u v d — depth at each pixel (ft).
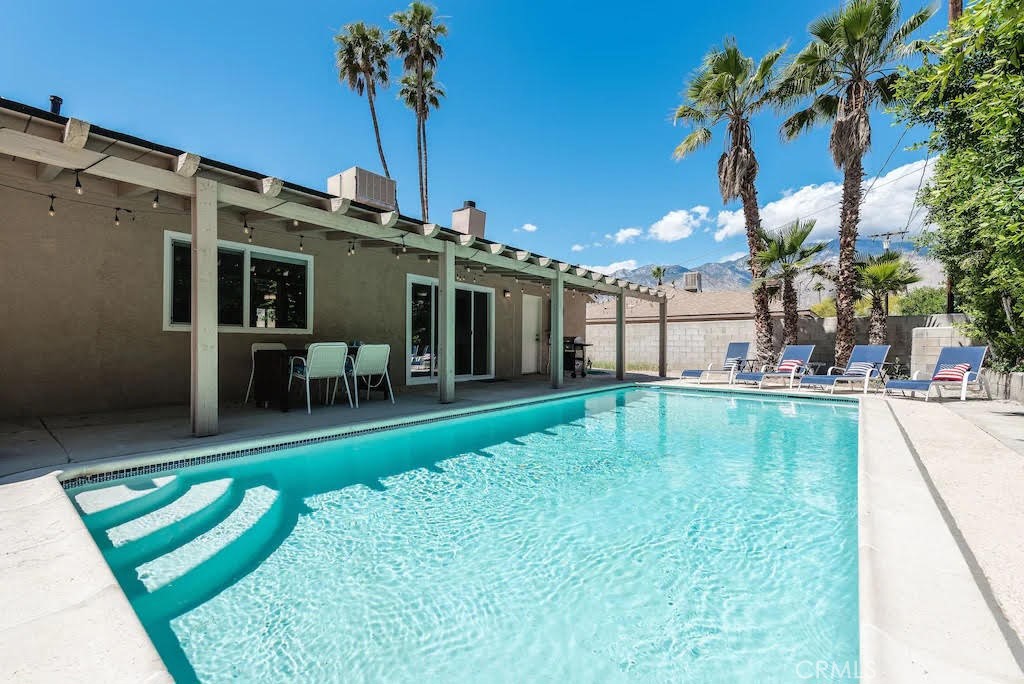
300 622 7.64
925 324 42.55
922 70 19.84
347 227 20.71
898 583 6.79
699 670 6.52
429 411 22.30
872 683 4.80
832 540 10.62
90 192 19.99
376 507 12.53
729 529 11.25
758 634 7.31
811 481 14.84
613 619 7.76
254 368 23.25
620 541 10.61
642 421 24.94
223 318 23.93
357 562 9.60
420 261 34.58
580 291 49.08
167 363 22.20
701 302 70.64
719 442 20.17
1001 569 7.40
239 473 15.01
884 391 32.99
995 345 28.32
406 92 84.07
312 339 27.68
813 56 37.88
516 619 7.77
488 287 40.75
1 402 18.29
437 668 6.63
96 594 6.35
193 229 15.92
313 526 11.34
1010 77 10.38
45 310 19.11
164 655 6.82
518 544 10.46
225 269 23.97
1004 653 5.25
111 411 20.63
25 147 12.64
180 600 8.20
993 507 10.15
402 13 76.07
